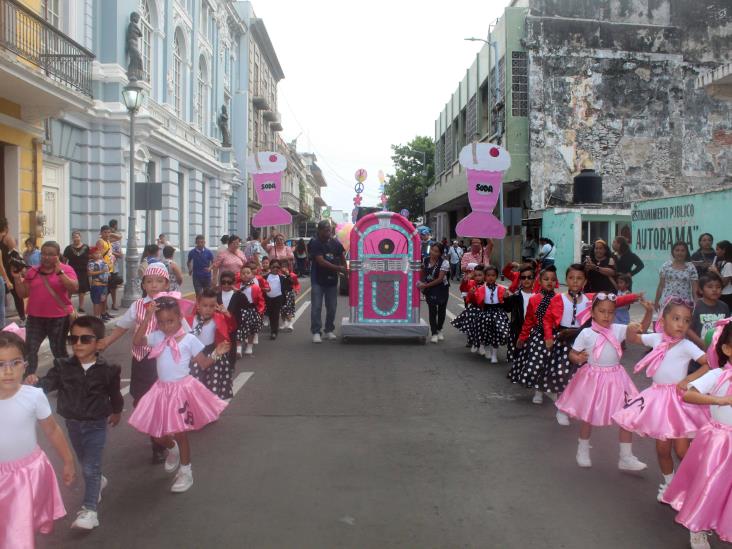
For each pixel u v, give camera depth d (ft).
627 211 78.59
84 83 51.42
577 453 18.01
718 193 46.70
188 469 16.11
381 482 16.52
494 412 23.24
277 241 52.37
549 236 80.23
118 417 14.74
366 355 34.73
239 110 130.21
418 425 21.57
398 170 201.77
